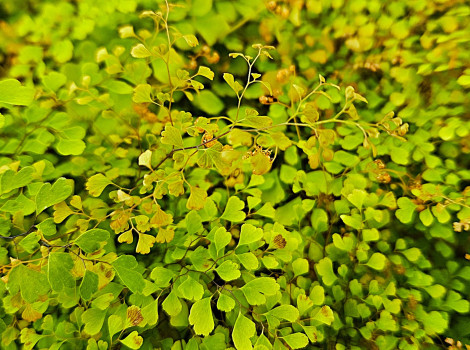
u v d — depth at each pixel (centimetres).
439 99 31
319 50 32
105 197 29
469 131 29
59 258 23
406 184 31
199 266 25
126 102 29
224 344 26
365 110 32
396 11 31
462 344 29
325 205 31
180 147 24
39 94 27
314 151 31
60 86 27
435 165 30
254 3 30
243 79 31
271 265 26
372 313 29
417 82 31
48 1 28
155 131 29
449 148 31
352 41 31
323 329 28
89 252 23
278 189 31
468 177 30
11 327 26
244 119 25
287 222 30
